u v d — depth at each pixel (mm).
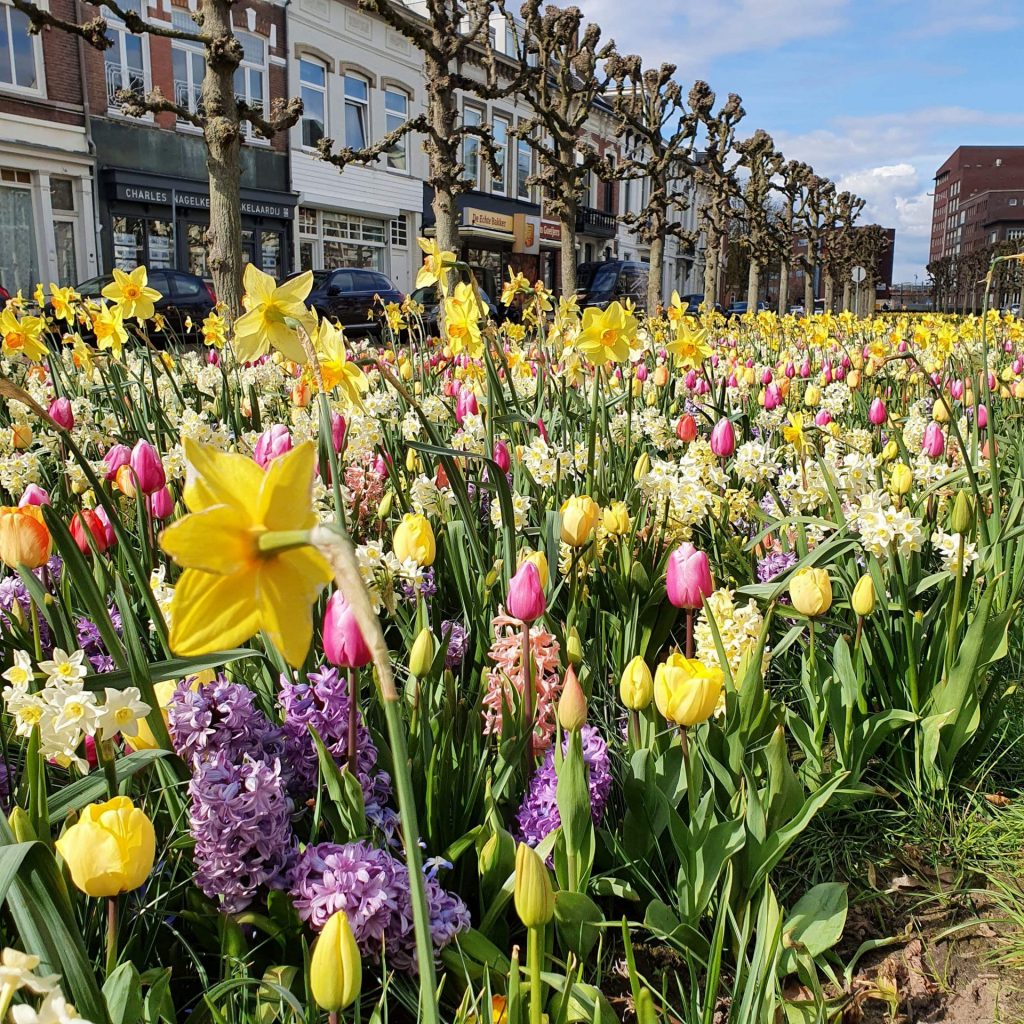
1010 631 3049
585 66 18422
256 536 739
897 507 3238
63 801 1389
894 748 2564
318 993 1085
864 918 2150
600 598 3043
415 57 29469
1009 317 13234
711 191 26172
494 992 1609
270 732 1791
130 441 4426
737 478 3934
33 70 19203
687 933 1793
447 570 3072
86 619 2441
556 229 37688
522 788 2102
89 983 1062
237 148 10875
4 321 4645
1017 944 2021
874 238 41188
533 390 5422
